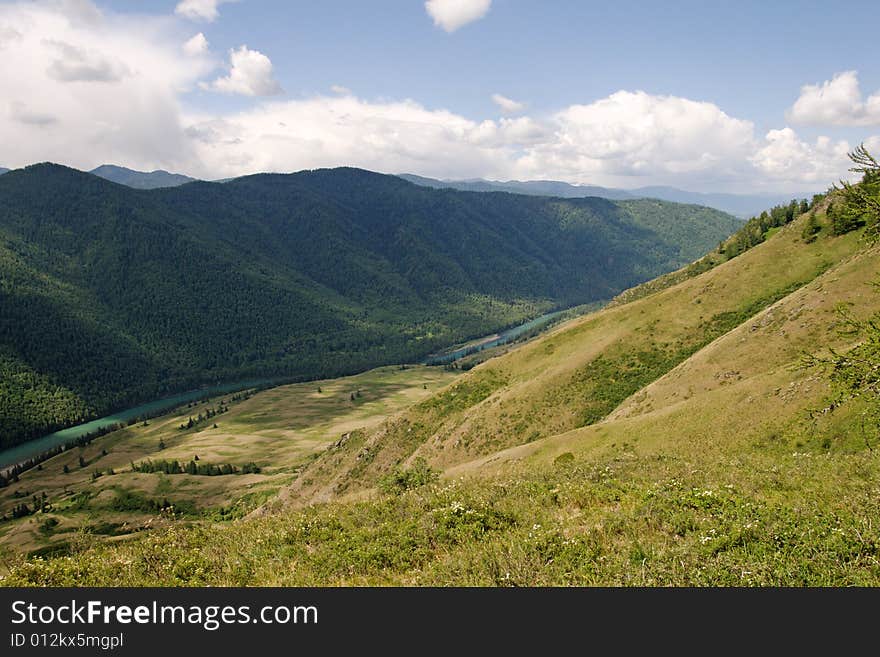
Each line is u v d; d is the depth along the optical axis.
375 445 107.31
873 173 16.44
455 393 112.44
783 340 62.47
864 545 10.47
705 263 170.00
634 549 11.48
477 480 23.81
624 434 51.56
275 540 15.15
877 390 15.78
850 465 18.56
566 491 17.44
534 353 115.06
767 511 13.02
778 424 38.19
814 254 96.44
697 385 64.06
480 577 10.89
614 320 110.94
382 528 14.76
